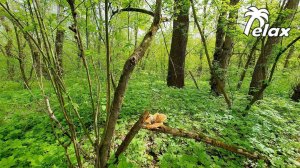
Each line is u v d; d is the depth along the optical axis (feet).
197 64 57.21
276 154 11.06
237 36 18.49
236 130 13.53
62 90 5.72
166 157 9.57
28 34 4.98
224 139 12.16
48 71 5.36
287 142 13.03
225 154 10.94
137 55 5.46
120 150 7.07
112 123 5.86
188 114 15.51
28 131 12.36
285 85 29.96
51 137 11.16
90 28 5.37
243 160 10.61
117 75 9.06
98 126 6.14
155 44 35.40
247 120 15.12
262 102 20.81
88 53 5.35
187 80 39.73
